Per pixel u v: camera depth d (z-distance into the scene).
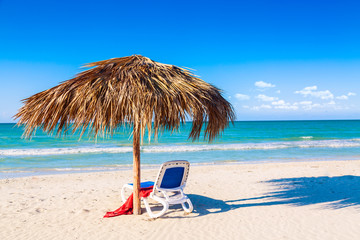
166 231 4.41
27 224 4.83
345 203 5.88
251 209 5.57
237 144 24.41
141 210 5.51
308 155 17.44
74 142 27.55
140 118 3.90
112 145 24.91
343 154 17.98
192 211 5.43
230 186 7.80
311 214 5.19
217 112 4.77
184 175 5.18
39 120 4.29
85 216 5.23
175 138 31.78
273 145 23.39
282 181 8.45
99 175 10.29
